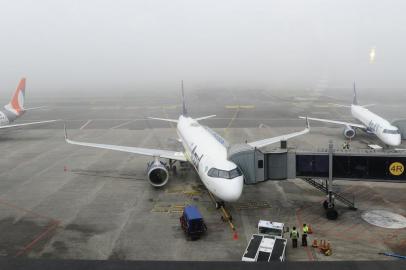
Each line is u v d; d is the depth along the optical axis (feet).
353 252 88.74
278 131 246.88
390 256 86.43
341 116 317.22
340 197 115.44
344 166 112.06
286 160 115.44
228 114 340.18
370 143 206.69
